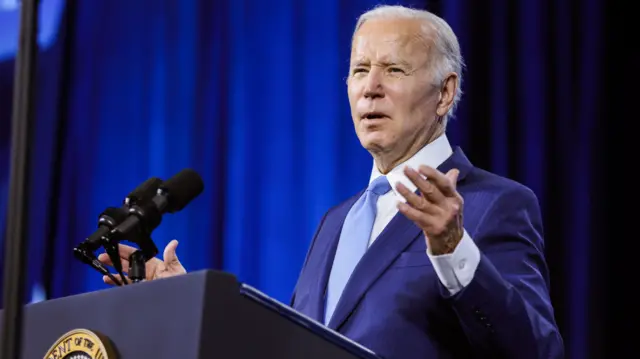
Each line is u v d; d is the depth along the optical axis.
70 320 4.29
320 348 4.07
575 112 12.00
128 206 4.91
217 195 12.89
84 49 13.75
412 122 6.25
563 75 12.04
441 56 6.42
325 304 6.02
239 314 3.80
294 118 12.58
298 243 12.35
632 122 11.88
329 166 12.30
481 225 5.64
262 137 12.71
